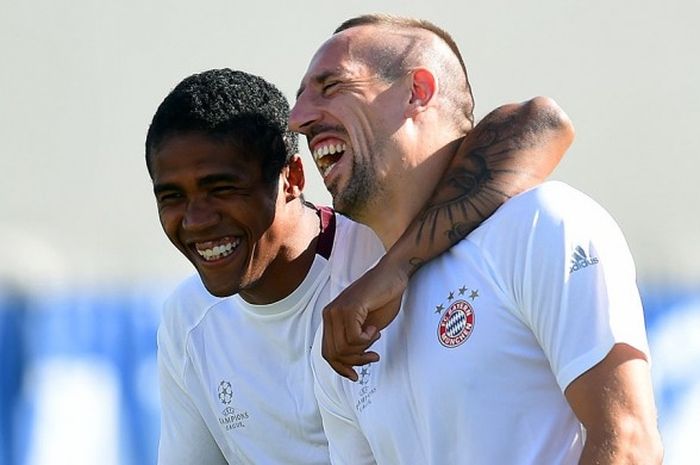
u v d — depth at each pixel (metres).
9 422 20.72
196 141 11.21
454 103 10.66
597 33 27.27
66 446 20.72
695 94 27.17
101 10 26.66
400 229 10.57
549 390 9.39
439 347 9.63
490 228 9.70
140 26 26.69
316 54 10.62
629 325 9.09
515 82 26.94
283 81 26.59
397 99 10.34
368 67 10.32
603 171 26.64
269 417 12.30
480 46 27.02
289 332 12.03
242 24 26.78
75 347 21.22
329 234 12.11
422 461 9.93
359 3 26.95
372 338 9.85
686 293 22.34
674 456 21.16
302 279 11.94
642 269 25.17
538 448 9.29
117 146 26.08
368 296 9.84
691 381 21.62
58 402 20.86
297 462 12.28
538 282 9.23
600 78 27.08
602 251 9.29
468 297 9.57
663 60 27.25
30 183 25.53
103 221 25.48
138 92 26.42
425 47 10.54
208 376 12.61
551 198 9.52
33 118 25.97
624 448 8.70
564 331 9.11
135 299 21.64
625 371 8.92
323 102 10.40
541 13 27.28
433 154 10.45
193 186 11.25
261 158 11.43
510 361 9.37
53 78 26.22
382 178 10.33
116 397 21.05
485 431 9.36
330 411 11.05
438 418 9.60
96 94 26.28
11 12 26.44
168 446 13.29
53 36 26.44
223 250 11.44
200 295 12.70
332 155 10.55
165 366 13.09
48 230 25.20
